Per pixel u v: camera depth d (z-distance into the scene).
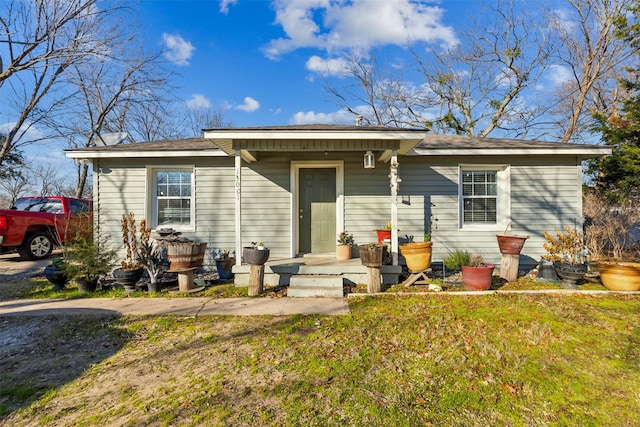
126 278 5.91
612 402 2.59
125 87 14.28
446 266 7.09
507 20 16.86
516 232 7.59
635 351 3.44
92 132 16.31
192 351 3.55
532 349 3.48
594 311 4.68
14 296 5.86
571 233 6.68
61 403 2.63
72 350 3.63
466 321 4.29
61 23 9.07
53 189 23.27
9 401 2.67
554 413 2.45
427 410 2.48
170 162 7.69
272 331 4.10
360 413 2.44
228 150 6.84
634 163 9.39
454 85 19.75
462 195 7.76
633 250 9.79
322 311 4.87
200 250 6.21
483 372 3.02
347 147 6.06
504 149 7.23
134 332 4.13
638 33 11.48
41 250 9.28
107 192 7.62
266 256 5.89
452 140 8.52
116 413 2.47
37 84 11.39
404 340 3.73
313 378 2.94
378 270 5.87
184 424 2.34
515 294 5.56
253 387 2.81
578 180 7.55
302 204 7.84
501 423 2.34
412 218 7.64
